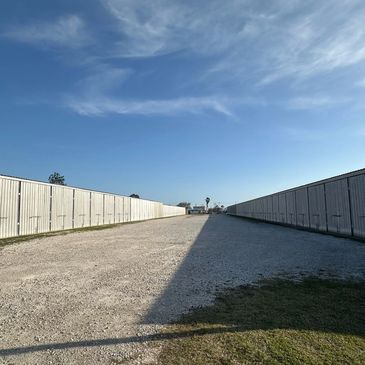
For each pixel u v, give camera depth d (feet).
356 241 58.03
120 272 34.30
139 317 21.07
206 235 73.92
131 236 72.79
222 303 23.71
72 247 53.88
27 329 19.25
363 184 62.64
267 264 38.01
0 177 69.67
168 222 146.10
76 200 106.93
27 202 79.05
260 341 17.11
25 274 33.63
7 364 15.19
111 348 16.69
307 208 93.71
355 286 27.76
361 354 15.58
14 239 65.92
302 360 15.05
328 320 20.07
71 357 15.80
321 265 36.88
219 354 15.78
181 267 36.70
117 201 150.10
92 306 23.32
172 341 17.37
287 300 24.23
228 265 37.63
